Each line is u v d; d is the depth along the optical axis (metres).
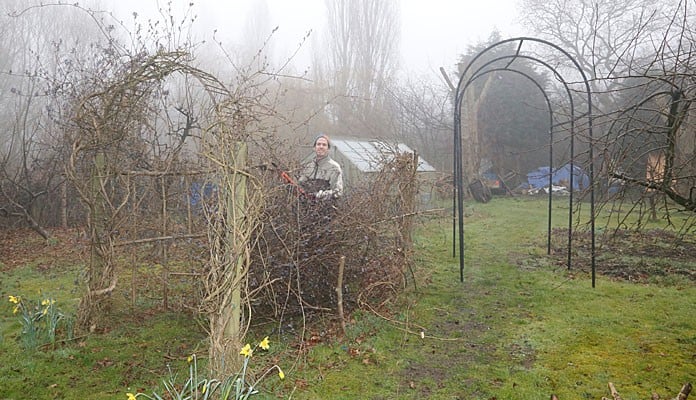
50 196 10.97
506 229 10.77
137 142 5.07
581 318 4.93
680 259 7.45
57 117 12.02
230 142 3.44
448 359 4.00
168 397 3.29
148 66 4.34
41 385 3.51
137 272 5.83
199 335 4.44
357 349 4.14
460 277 6.44
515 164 21.39
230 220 3.39
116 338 4.36
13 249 8.73
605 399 3.07
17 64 14.97
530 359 3.99
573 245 8.77
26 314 4.37
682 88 4.16
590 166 5.49
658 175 4.52
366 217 5.14
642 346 4.20
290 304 4.61
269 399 3.23
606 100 16.34
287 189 4.56
